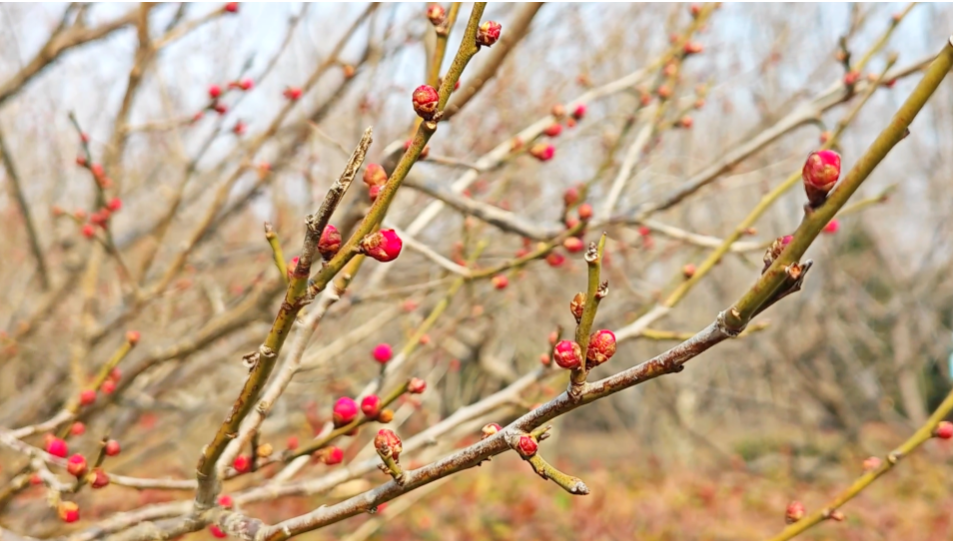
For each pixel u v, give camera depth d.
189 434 5.54
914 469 10.38
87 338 3.72
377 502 1.44
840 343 10.33
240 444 1.83
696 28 3.58
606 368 10.49
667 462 12.29
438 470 1.38
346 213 2.90
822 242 9.42
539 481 11.10
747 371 11.78
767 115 5.33
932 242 9.52
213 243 5.38
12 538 1.61
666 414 12.58
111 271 5.38
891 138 0.99
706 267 2.65
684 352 1.17
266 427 4.86
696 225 8.91
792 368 10.05
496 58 2.66
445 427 2.65
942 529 8.44
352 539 5.41
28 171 5.75
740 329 1.12
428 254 2.99
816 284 9.70
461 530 8.68
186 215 5.13
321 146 5.17
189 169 3.94
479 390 9.17
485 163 3.09
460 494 10.18
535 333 8.45
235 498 2.27
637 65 6.30
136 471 5.74
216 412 5.52
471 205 3.10
